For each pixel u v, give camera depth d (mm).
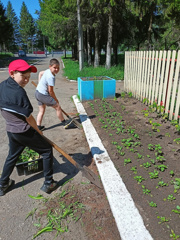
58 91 9234
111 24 13984
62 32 19125
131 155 3320
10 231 2184
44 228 2176
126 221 2121
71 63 23906
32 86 10500
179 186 2539
